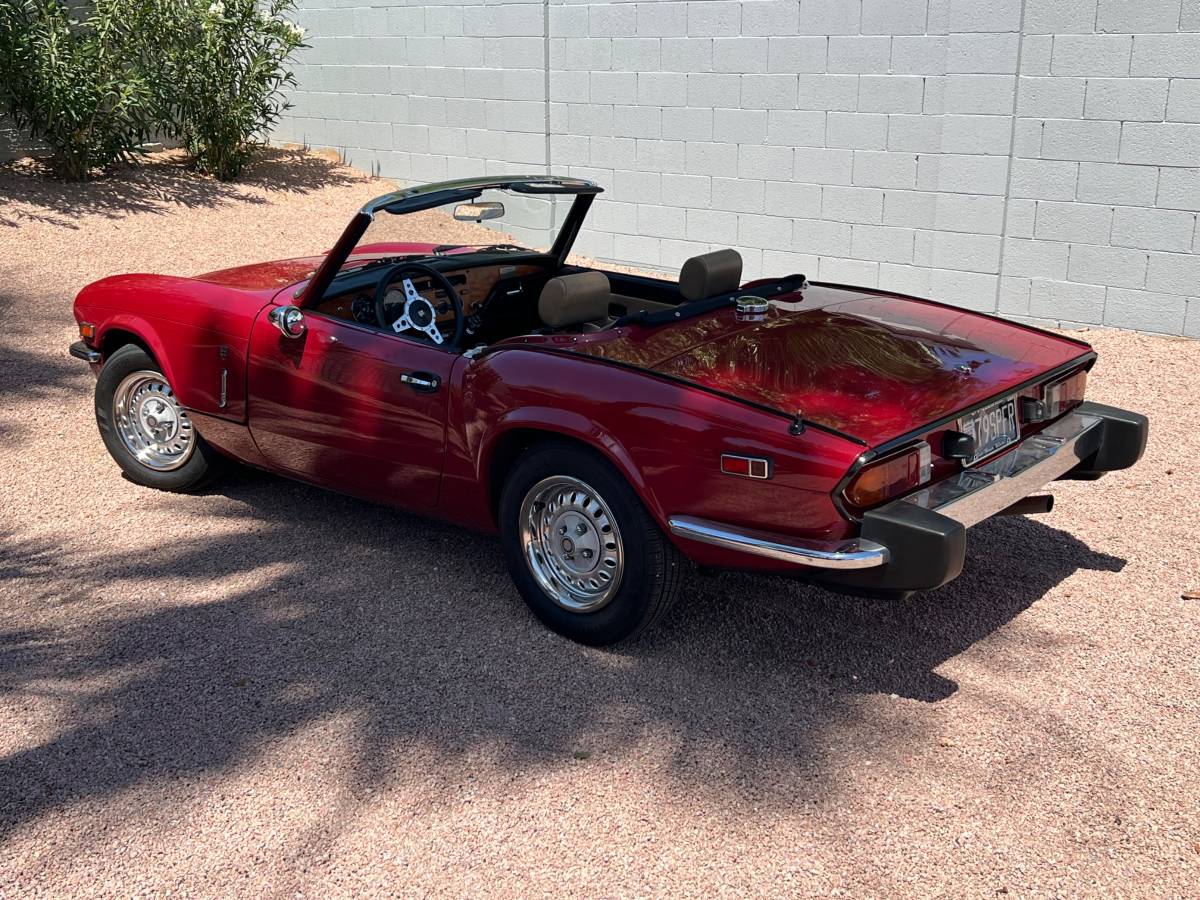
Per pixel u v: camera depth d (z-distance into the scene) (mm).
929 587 3361
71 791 3355
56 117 10594
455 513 4523
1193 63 7410
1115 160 7863
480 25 10984
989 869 2973
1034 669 3949
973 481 3740
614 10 10016
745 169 9648
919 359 3984
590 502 3986
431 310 4621
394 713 3734
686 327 4262
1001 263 8539
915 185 8789
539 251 5379
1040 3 7879
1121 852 3027
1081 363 4281
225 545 5062
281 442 4988
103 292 5551
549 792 3322
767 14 9156
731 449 3514
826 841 3094
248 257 9828
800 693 3832
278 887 2965
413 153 12055
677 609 4441
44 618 4398
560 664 4035
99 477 5832
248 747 3562
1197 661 3959
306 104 12938
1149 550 4855
